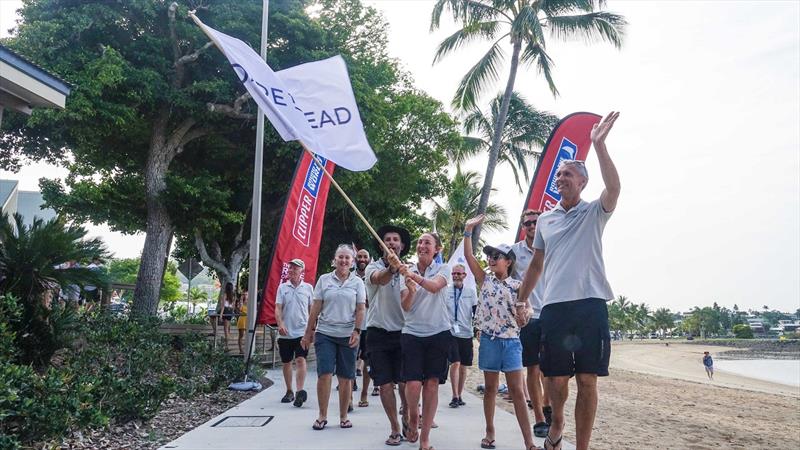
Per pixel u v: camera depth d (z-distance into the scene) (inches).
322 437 226.2
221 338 565.9
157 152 637.9
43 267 290.5
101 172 818.8
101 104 546.3
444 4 823.7
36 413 179.3
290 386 319.3
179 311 880.3
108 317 376.5
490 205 1536.7
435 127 856.9
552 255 154.2
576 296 146.9
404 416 229.9
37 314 287.9
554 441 152.8
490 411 211.5
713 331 7509.8
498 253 211.5
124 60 567.8
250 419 265.3
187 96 614.9
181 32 616.4
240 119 679.1
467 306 321.1
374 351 220.1
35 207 1455.5
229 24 616.7
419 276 202.5
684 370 1872.5
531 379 231.0
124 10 614.2
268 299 397.4
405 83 928.9
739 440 304.5
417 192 959.0
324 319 251.1
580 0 780.0
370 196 823.7
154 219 625.9
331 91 292.4
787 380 1744.6
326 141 285.4
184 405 300.0
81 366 289.6
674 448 257.1
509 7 807.7
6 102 302.7
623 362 2006.6
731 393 708.0
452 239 1550.2
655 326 6909.5
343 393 247.3
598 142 145.3
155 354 353.4
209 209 629.3
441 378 206.2
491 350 206.7
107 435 221.3
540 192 356.2
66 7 583.8
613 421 331.3
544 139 1118.4
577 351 145.3
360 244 878.4
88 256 314.0
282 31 670.5
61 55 549.6
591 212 150.0
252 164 745.6
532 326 230.8
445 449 209.0
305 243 416.2
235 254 780.6
